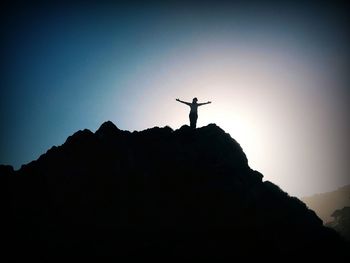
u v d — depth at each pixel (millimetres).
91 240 31375
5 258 29266
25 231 31719
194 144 40000
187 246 31609
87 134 39250
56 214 33594
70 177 35938
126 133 40844
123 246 30984
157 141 40219
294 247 33656
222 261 30766
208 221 34125
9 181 36125
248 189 37219
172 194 35938
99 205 34500
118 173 36281
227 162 38750
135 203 34781
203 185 36469
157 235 32438
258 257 31859
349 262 33812
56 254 29891
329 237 36188
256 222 34625
